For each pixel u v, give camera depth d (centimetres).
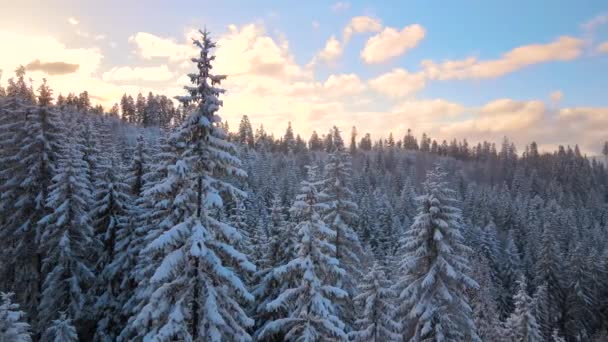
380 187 11525
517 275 6425
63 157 2738
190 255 1450
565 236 8406
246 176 1558
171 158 2367
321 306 1744
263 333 1828
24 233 2788
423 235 2316
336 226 2758
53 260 2675
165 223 1942
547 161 18525
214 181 1522
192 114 1486
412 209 9031
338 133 3059
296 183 8806
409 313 2264
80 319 2717
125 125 14350
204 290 1482
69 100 14600
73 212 2656
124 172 3378
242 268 1511
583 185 15162
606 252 6681
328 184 2936
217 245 1504
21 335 1703
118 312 2697
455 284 2278
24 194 2831
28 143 2930
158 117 16088
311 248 1906
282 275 1923
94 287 2762
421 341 2195
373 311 2250
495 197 10869
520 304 3691
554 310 5716
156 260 2073
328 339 1808
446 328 2186
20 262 2814
